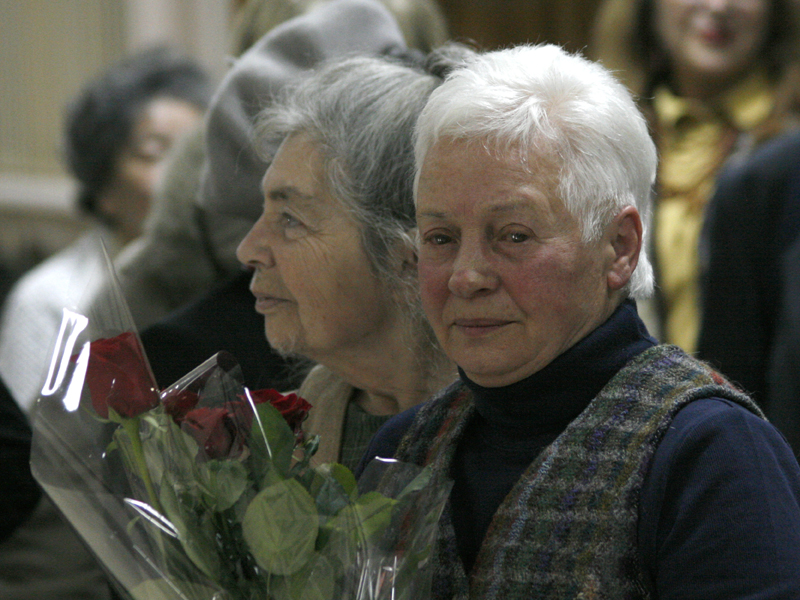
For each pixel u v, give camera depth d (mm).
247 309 7031
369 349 5984
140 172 13250
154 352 6828
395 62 6266
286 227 5949
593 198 4453
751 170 10156
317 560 4355
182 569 4426
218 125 7047
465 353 4605
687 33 12383
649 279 4852
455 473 4902
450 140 4504
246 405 4562
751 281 10039
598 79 4648
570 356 4562
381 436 5387
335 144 5785
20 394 11719
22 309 12250
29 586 9227
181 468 4438
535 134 4410
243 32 8781
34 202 23188
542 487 4457
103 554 4484
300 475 4543
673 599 4148
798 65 12422
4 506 7426
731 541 4102
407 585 4453
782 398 9117
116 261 10688
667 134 12336
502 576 4414
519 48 4785
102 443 4465
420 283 4734
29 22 23453
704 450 4250
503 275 4457
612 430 4418
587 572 4250
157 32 22734
